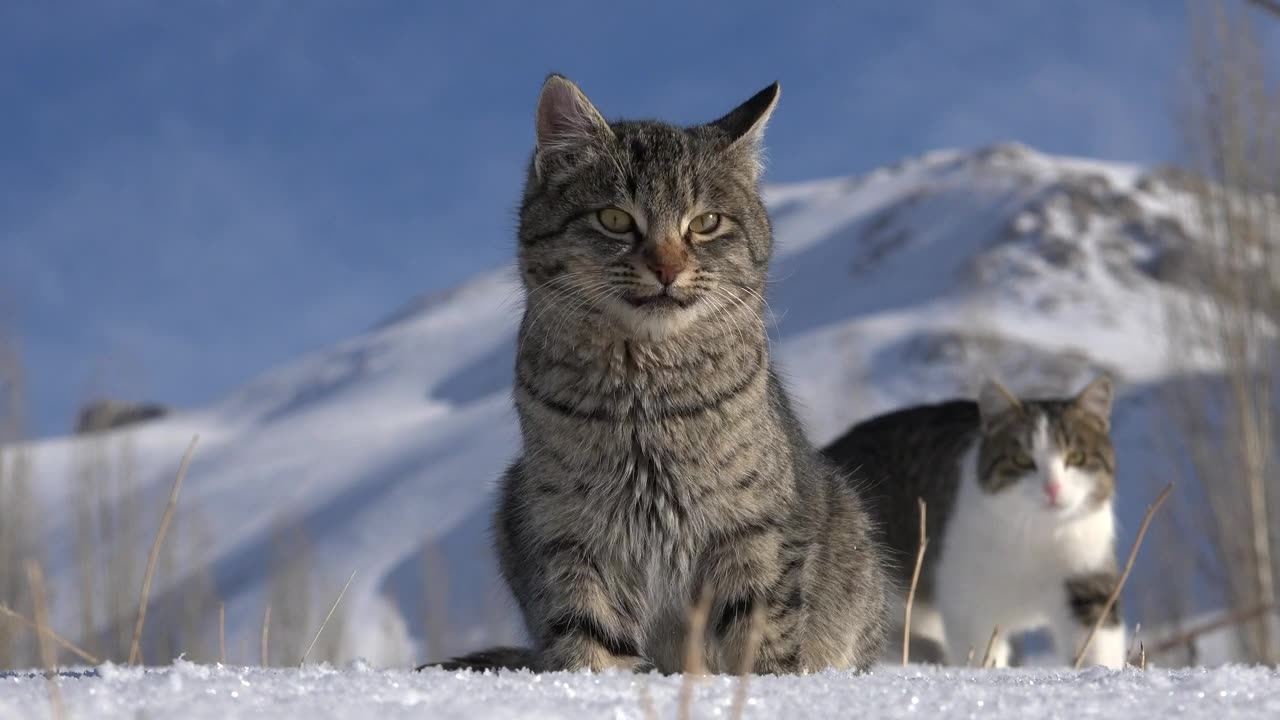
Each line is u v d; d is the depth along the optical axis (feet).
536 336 13.12
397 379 198.29
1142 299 121.29
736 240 13.76
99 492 48.47
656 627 13.08
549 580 12.54
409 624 70.23
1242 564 39.06
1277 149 41.73
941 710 6.86
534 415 12.86
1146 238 136.87
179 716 6.09
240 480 149.18
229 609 81.15
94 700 6.55
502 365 189.16
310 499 135.23
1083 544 21.79
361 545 107.24
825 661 14.21
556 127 13.91
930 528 23.17
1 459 41.91
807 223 193.16
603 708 6.79
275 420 195.62
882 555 17.34
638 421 12.51
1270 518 38.73
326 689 7.16
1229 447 40.52
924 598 23.30
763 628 12.42
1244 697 7.13
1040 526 21.67
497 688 7.49
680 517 12.57
